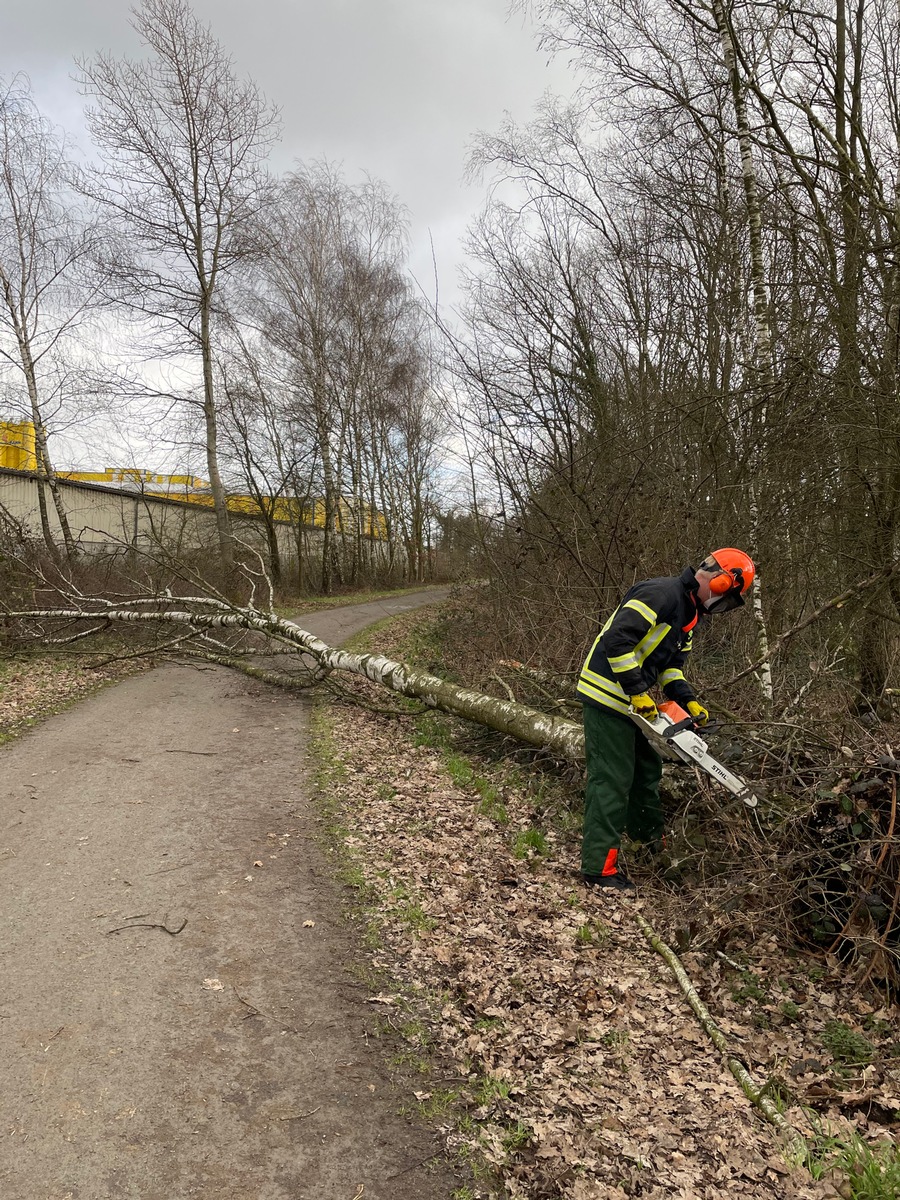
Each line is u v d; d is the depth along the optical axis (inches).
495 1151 96.7
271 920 152.7
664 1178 92.8
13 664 398.3
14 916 148.9
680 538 312.0
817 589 277.6
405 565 1545.3
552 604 345.1
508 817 217.8
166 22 711.1
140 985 128.4
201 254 766.5
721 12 282.8
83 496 815.7
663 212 390.6
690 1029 125.3
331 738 287.3
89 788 222.8
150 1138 96.1
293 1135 98.3
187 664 420.8
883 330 254.5
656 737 169.0
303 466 996.6
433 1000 129.5
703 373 386.6
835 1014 129.5
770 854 155.9
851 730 184.2
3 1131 95.3
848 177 272.4
